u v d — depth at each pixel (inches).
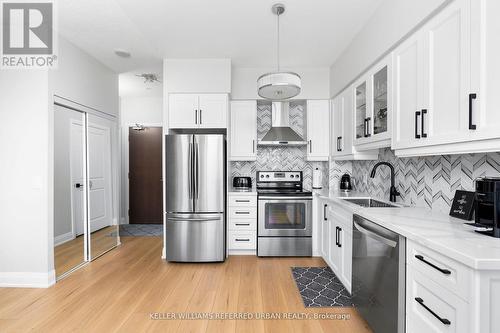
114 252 144.1
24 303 90.0
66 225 123.6
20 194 102.3
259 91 94.7
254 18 96.7
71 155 124.2
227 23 100.3
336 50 123.0
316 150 147.0
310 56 130.3
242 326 77.2
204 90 134.0
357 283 79.6
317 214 135.3
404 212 74.2
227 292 97.9
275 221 135.3
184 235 127.0
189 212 127.1
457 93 54.1
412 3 68.2
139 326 77.0
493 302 38.3
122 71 152.6
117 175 156.9
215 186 127.3
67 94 114.7
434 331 47.0
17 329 75.6
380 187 113.1
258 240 135.1
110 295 95.5
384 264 62.8
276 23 100.2
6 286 102.2
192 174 126.6
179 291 98.6
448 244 44.5
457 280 41.5
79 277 111.2
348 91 119.0
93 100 134.2
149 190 213.6
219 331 74.8
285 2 87.0
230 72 134.1
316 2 86.7
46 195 102.1
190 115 135.2
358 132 110.4
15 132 102.3
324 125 146.6
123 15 95.3
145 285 103.6
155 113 210.7
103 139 143.6
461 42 52.6
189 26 103.0
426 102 63.6
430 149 63.6
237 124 147.4
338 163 146.9
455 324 42.1
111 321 79.5
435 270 46.9
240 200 136.6
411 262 54.0
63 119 120.1
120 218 211.9
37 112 102.2
